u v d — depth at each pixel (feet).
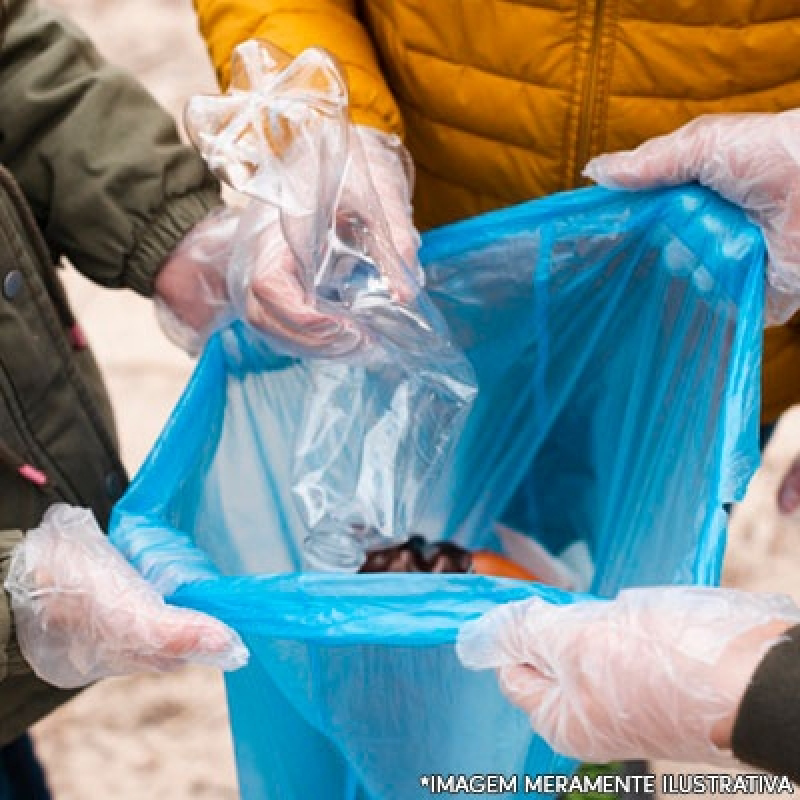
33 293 4.39
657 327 4.05
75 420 4.61
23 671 3.60
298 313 3.89
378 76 4.88
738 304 3.65
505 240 4.09
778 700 2.62
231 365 3.92
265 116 3.59
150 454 3.49
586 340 4.28
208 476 3.77
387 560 4.55
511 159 4.91
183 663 3.15
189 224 4.83
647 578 3.94
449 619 2.88
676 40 4.44
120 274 4.93
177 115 10.29
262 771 3.53
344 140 3.63
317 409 4.01
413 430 4.06
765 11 4.36
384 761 3.25
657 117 4.65
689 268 3.87
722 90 4.58
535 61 4.60
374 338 3.91
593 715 2.85
